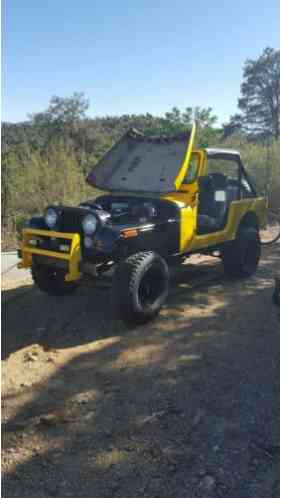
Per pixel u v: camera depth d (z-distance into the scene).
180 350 4.39
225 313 5.35
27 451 2.98
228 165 7.09
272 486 2.65
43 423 3.26
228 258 6.67
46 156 10.62
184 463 2.84
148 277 4.92
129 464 2.84
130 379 3.86
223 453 2.93
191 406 3.44
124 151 6.13
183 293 6.09
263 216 7.29
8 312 5.43
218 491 2.62
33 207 9.63
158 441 3.05
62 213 5.05
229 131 32.62
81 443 3.05
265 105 51.44
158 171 5.62
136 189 5.68
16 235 8.73
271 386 3.70
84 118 24.41
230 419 3.27
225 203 6.68
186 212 5.51
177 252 5.52
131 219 5.23
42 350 4.44
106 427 3.21
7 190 9.62
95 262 4.98
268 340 4.58
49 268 5.43
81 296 5.98
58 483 2.70
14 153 10.47
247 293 6.12
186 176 5.79
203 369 4.00
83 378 3.90
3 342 4.64
